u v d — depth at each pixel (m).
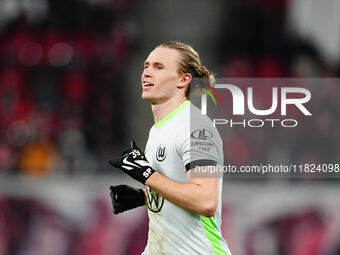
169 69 10.98
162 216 10.72
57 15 36.44
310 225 20.38
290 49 35.72
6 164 28.33
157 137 10.99
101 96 32.94
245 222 20.36
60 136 30.48
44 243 21.28
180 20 36.28
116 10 36.44
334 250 20.33
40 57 34.88
